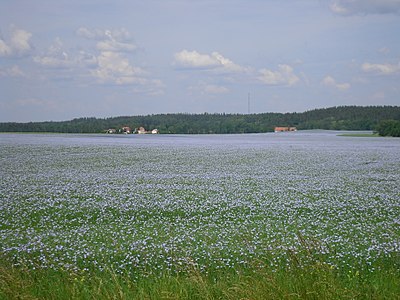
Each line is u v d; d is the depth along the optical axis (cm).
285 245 1234
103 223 1739
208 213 1959
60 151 6056
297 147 7444
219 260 1088
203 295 727
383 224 1689
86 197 2392
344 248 1225
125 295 730
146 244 1305
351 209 2048
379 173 3666
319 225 1670
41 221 1769
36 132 16075
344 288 739
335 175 3519
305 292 708
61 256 1166
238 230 1547
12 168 3922
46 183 2980
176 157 5300
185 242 1334
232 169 3966
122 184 2959
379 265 1017
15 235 1441
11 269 859
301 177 3378
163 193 2552
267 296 703
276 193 2558
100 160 4825
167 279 816
